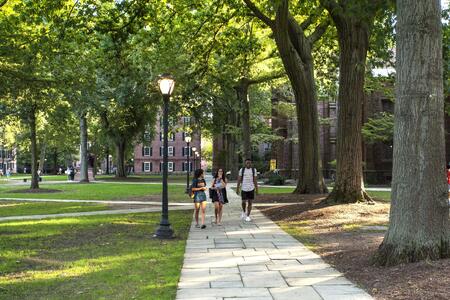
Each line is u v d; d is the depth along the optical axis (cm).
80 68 2328
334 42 2612
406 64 774
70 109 3144
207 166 12550
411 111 765
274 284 707
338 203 1702
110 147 6550
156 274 786
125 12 1862
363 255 861
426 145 757
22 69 2133
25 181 5175
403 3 783
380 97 4612
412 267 714
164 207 1221
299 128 2241
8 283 750
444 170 767
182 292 667
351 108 1725
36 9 1795
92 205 2195
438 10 776
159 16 2117
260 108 5178
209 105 4775
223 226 1390
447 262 712
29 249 1054
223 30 2406
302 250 995
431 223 749
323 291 659
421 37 765
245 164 1516
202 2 2183
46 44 1905
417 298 588
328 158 5106
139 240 1162
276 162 5834
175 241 1139
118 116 5369
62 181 5316
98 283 738
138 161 10550
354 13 1180
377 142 4544
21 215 1795
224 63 2794
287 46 2041
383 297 615
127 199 2547
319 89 3484
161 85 1268
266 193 2672
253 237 1180
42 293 687
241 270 807
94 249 1047
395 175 783
